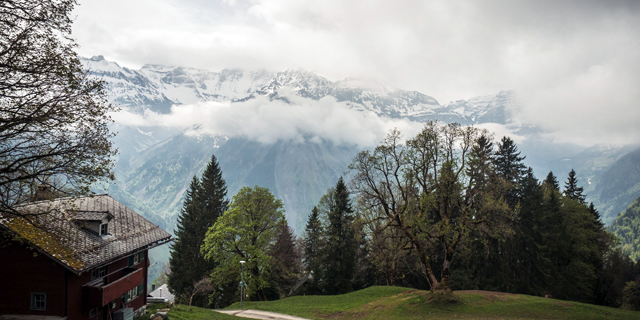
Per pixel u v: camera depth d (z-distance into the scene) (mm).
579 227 55844
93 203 33031
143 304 34938
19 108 16641
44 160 18078
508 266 50219
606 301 57094
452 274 52844
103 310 28125
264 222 52000
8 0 16016
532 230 51469
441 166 34625
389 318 33344
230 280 49469
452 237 35562
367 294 45844
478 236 44344
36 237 21797
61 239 24016
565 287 49875
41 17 16594
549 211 51656
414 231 36188
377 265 51875
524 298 34812
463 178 34719
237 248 48875
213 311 40188
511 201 54531
